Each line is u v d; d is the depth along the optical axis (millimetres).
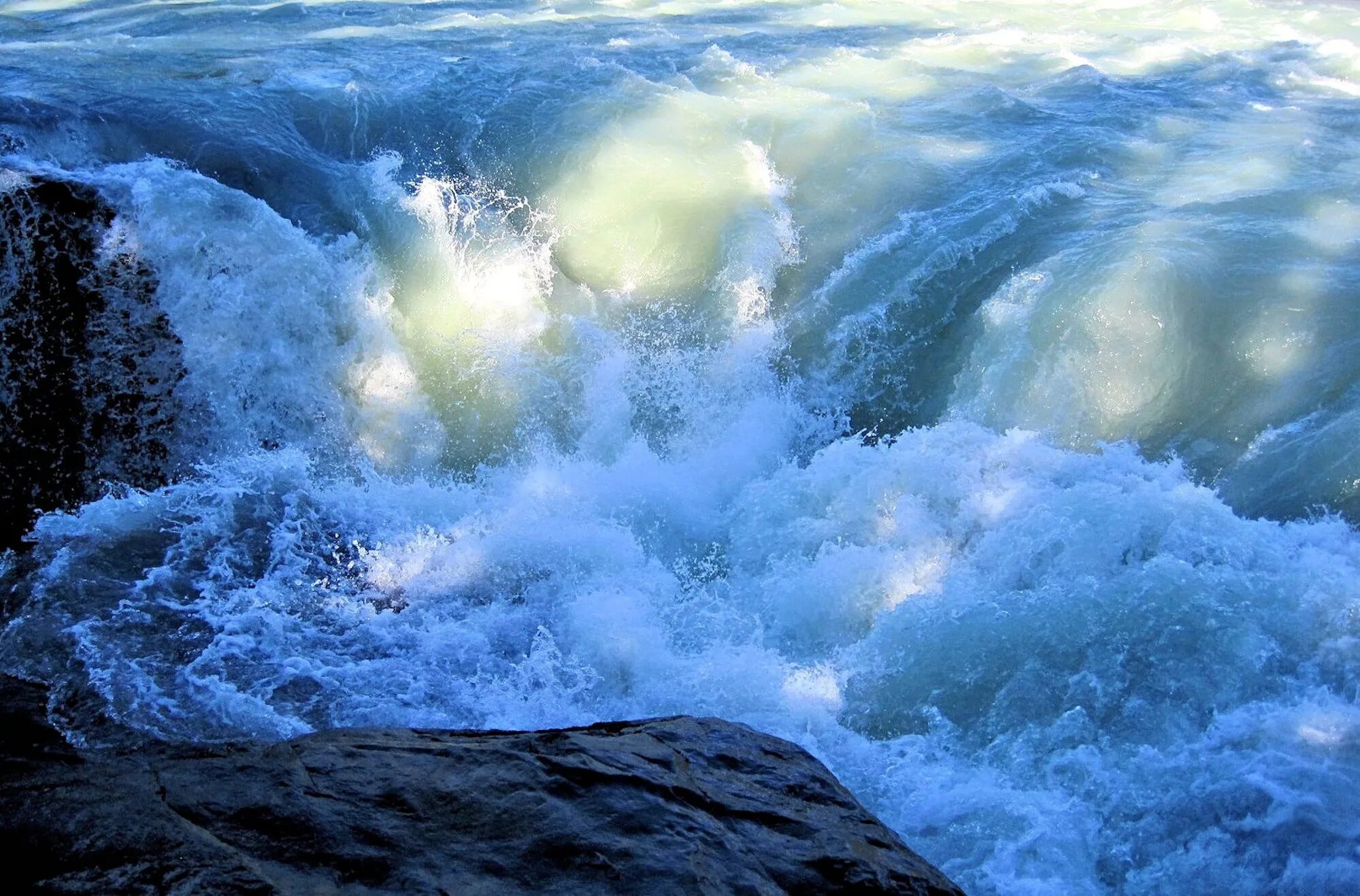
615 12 12898
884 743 5113
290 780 3691
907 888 3549
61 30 11617
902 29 12117
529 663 5660
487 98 9344
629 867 3395
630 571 6379
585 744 4047
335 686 5410
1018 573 5777
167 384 7094
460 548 6453
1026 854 4457
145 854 3291
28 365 6941
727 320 7605
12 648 5426
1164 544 5648
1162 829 4477
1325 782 4461
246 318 7219
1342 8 12602
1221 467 6320
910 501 6289
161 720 5027
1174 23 12219
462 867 3359
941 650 5410
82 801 3518
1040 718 5023
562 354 7547
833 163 8680
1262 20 12234
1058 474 6332
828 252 7887
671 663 5645
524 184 8578
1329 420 6184
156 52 10219
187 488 6715
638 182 8430
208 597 5926
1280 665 4996
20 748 4184
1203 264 7020
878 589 5961
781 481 6699
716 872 3430
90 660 5371
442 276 7820
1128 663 5113
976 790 4746
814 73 10414
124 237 7105
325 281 7465
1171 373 6688
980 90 9922
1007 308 7109
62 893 3141
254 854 3330
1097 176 8289
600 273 7938
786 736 5164
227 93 8883
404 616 5984
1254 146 8648
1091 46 11383
